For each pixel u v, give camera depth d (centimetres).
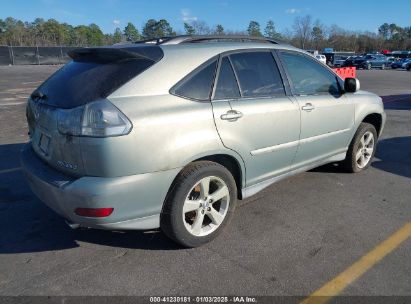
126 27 9294
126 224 288
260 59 377
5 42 8750
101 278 292
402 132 821
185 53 319
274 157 383
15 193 460
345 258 319
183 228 315
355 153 511
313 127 421
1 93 1623
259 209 415
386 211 412
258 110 353
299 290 278
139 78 288
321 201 437
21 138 756
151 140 279
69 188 271
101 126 262
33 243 344
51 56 4784
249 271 301
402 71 4247
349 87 458
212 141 315
